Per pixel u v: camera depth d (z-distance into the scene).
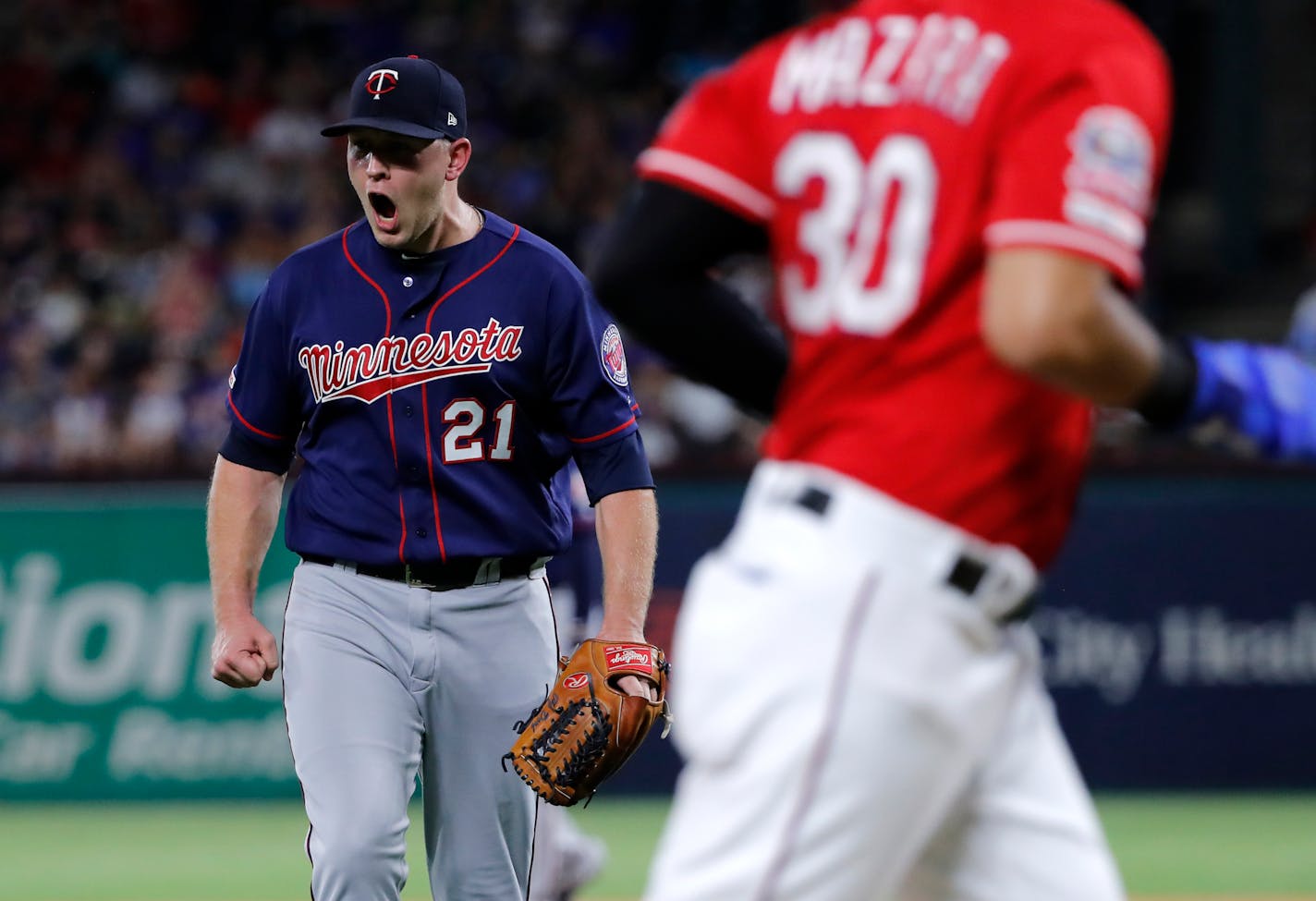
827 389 7.98
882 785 7.67
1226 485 33.75
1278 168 64.00
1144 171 7.29
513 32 61.38
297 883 25.78
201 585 33.44
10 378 46.12
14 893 25.17
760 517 8.13
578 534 20.59
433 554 13.62
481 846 14.02
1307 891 24.89
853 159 7.93
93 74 57.56
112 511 33.53
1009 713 8.16
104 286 49.53
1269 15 64.69
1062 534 8.14
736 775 7.86
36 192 54.03
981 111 7.62
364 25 61.19
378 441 13.75
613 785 33.81
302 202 54.31
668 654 32.97
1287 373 7.54
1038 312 6.98
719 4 63.50
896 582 7.71
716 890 7.81
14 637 33.47
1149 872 26.38
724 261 8.49
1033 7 7.78
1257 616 33.66
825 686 7.66
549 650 14.27
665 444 41.75
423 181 13.36
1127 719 33.69
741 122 8.35
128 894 25.09
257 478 14.37
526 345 13.74
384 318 13.77
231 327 47.81
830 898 7.71
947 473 7.72
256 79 57.62
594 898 24.38
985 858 8.20
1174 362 7.32
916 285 7.70
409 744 13.63
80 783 33.31
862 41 8.12
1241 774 33.62
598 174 55.66
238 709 33.44
